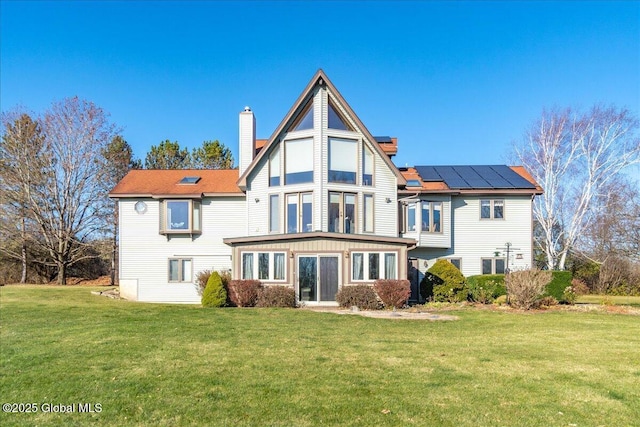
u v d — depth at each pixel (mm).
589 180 36188
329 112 24500
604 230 37031
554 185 37250
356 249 21969
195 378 8453
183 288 26969
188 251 27141
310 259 22078
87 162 39031
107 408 7074
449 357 10109
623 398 7414
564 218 38688
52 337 12383
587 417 6629
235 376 8586
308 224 23906
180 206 27109
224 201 27391
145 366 9312
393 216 25125
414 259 26688
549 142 37438
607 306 20531
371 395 7531
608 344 11586
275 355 10258
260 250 22312
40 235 39531
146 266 27125
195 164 52000
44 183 38000
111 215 41250
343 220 23969
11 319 16125
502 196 27250
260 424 6414
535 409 6922
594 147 36438
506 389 7836
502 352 10617
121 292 26953
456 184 27219
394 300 20516
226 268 26938
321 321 15641
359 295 20734
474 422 6441
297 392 7684
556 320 15984
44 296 25297
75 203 39094
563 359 9961
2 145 37250
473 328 14258
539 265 40156
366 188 24641
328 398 7395
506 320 16016
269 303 21031
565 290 22188
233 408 6992
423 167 30766
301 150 24438
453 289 22797
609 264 36812
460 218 27219
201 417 6664
